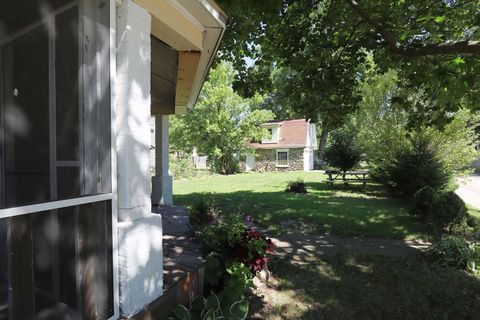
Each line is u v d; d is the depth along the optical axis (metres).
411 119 6.20
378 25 4.24
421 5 4.52
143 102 1.95
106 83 1.75
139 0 1.95
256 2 3.52
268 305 3.24
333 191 12.12
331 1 5.15
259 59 6.54
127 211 1.83
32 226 1.51
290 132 25.91
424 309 3.23
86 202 1.61
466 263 4.34
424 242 5.65
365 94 10.67
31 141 1.56
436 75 3.76
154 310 2.00
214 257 3.13
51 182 1.60
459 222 6.14
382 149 10.89
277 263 4.43
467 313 3.20
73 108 1.66
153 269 2.03
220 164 22.41
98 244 1.69
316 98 6.14
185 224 5.11
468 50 3.40
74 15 1.65
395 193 10.47
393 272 4.17
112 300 1.75
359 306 3.28
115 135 1.80
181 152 23.25
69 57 1.65
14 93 1.51
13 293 1.42
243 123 21.31
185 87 5.30
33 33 1.55
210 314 2.25
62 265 1.61
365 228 6.38
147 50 2.00
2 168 1.49
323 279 3.92
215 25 2.95
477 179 17.25
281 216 7.38
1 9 1.46
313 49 5.53
